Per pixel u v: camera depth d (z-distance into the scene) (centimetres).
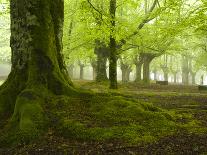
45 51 1049
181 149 787
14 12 1066
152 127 931
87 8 1816
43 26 1063
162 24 2897
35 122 895
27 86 1009
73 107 991
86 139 854
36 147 815
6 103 1008
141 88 3350
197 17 1766
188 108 1456
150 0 4016
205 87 3372
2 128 938
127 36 2702
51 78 1042
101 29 2039
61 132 886
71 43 3167
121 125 917
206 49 4909
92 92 1082
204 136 894
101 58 3512
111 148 797
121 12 3338
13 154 783
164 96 2242
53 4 1107
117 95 1144
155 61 6975
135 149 793
